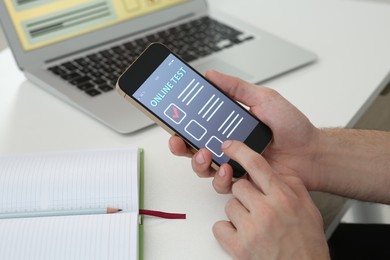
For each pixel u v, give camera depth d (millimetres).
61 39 876
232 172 596
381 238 875
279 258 546
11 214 580
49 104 797
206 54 884
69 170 620
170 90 638
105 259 535
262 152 628
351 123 777
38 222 562
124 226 558
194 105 637
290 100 797
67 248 540
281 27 987
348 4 1060
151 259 557
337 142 697
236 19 992
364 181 700
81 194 601
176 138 625
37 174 613
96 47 901
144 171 669
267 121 652
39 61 857
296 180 613
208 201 627
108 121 736
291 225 554
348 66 874
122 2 928
